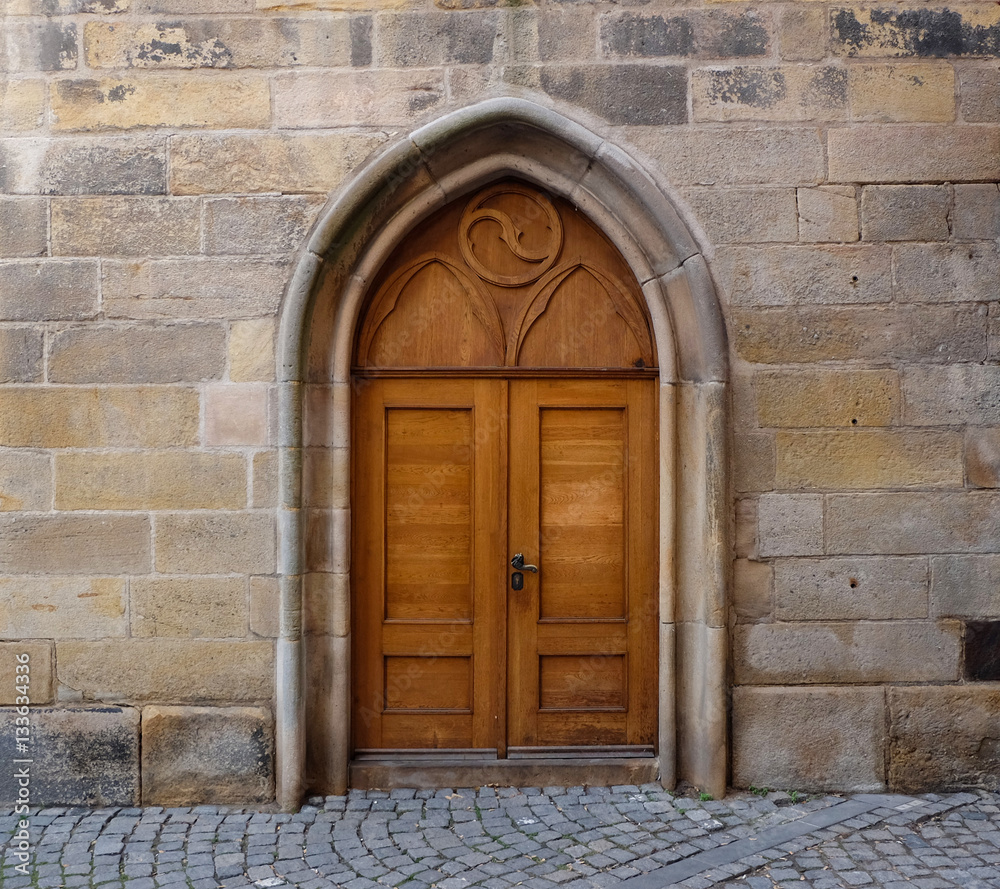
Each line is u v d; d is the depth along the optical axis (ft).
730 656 12.67
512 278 13.29
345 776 12.98
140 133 12.48
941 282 12.58
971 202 12.58
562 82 12.57
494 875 10.46
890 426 12.62
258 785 12.55
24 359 12.48
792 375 12.59
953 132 12.57
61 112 12.45
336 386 12.84
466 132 12.46
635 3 12.57
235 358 12.51
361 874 10.52
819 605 12.66
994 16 12.62
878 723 12.69
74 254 12.48
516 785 13.12
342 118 12.49
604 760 13.23
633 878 10.34
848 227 12.57
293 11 12.50
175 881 10.35
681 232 12.41
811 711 12.67
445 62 12.53
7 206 12.46
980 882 10.19
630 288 13.30
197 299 12.49
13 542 12.53
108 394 12.53
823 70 12.54
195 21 12.47
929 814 11.97
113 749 12.52
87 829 11.77
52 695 12.56
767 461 12.62
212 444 12.53
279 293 12.50
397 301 13.29
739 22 12.55
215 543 12.55
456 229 13.33
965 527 12.66
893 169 12.57
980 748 12.73
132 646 12.57
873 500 12.64
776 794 12.65
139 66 12.46
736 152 12.55
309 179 12.48
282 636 12.50
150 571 12.57
